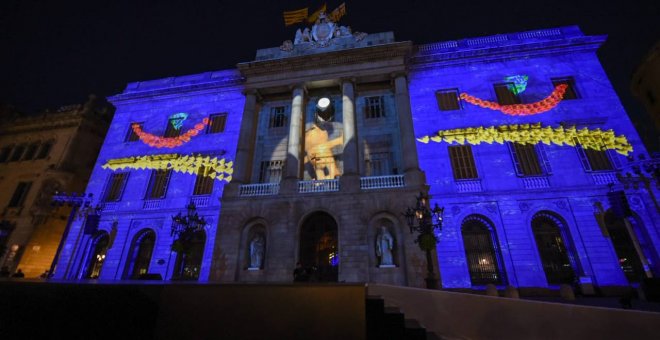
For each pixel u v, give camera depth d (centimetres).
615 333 336
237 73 2767
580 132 1969
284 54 2591
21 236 2597
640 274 1634
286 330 346
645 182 1728
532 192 1858
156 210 2270
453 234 1831
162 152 2544
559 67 2206
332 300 360
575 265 1702
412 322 554
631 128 1923
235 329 344
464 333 525
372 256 1789
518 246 1756
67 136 3000
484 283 1744
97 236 2336
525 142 2016
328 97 2503
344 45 2511
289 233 1891
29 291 349
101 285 350
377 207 1862
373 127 2327
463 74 2328
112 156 2608
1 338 332
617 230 1741
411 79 2380
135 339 332
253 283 370
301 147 2281
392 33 2484
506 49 2295
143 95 2800
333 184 2011
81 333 334
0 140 3180
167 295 351
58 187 2792
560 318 391
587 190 1803
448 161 2039
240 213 2003
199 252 2130
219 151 2406
